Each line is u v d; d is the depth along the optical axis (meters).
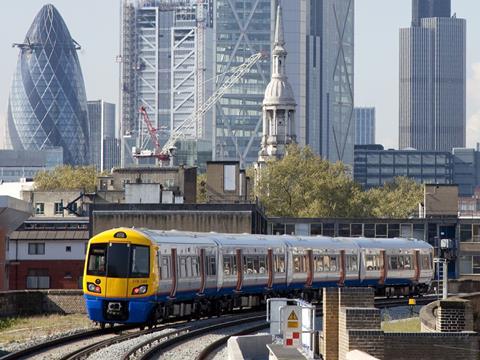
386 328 130.25
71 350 112.94
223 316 163.00
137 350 109.75
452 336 88.31
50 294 174.00
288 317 93.31
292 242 187.75
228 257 165.75
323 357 94.44
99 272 140.12
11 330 140.62
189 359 106.12
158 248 142.00
